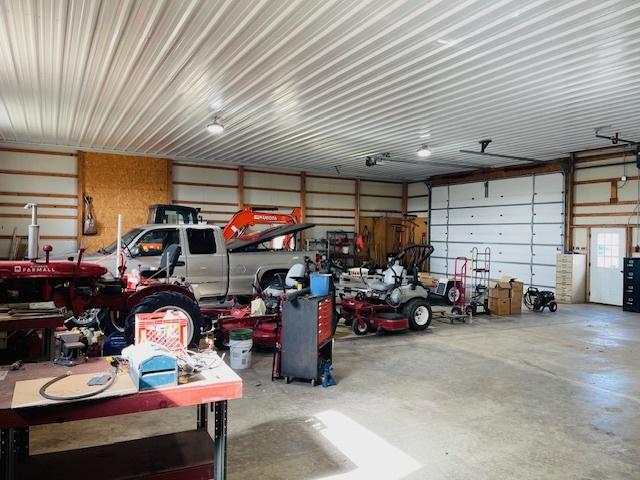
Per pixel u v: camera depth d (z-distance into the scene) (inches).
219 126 329.7
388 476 116.8
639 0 160.6
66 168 437.1
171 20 181.5
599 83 246.1
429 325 317.4
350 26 182.7
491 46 200.5
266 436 138.2
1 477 76.3
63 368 93.0
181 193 495.5
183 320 102.1
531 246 489.1
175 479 91.6
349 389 182.2
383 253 626.2
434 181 612.1
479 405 166.6
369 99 278.8
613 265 420.8
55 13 177.9
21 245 414.0
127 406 80.1
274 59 217.6
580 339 279.1
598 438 140.2
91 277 192.7
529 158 465.1
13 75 247.1
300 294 193.0
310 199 577.9
